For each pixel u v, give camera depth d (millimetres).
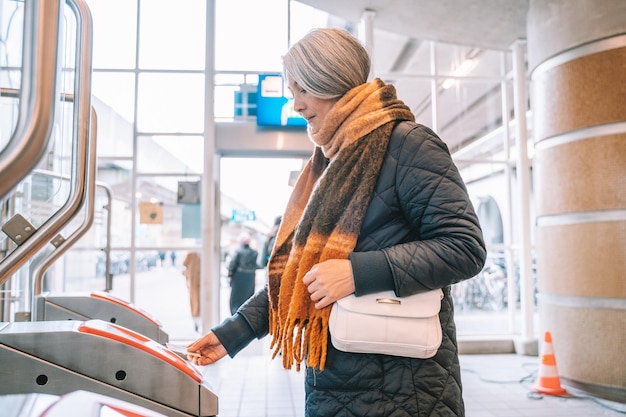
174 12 5848
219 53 5891
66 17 1931
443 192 914
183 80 5824
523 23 5051
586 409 3322
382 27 5328
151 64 5797
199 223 5738
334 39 1032
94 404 587
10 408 676
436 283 887
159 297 5652
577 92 3645
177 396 1097
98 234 5625
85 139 1303
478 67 5930
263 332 1196
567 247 3709
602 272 3500
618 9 3471
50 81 541
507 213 5859
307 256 949
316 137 1035
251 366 4754
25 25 554
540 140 3984
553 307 3857
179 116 5801
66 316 1838
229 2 5941
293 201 1141
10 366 1003
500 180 5879
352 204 943
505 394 3736
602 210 3508
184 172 5766
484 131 5906
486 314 5867
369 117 967
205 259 5598
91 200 1812
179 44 5836
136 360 1075
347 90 1029
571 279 3680
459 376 982
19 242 1425
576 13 3646
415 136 955
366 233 965
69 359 1033
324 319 921
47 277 4324
